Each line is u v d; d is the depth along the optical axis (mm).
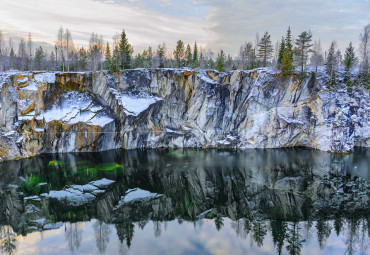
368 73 68750
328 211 30078
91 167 46562
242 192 36438
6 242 23562
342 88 65312
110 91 60562
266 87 65875
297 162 51344
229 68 97062
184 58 98062
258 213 29922
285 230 25859
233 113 68188
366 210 30188
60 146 57031
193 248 22562
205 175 43688
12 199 33375
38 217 28672
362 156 55375
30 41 98500
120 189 37156
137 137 63375
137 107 62688
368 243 23266
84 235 24828
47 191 35906
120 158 53750
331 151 60344
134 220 28125
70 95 58812
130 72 64188
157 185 39031
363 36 74562
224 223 27484
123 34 73500
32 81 55406
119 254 21500
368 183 39312
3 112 50781
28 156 53000
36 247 22688
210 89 66875
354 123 61750
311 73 65875
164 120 66625
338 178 41656
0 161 49500
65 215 29234
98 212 29984
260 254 21719
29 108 53656
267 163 50875
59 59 99375
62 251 22062
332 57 67625
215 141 66688
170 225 26984
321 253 21797
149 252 21844
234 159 54281
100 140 59031
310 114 64812
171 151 61844
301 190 36844
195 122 67562
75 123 56781
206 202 33219
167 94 66438
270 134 65500
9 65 85188
